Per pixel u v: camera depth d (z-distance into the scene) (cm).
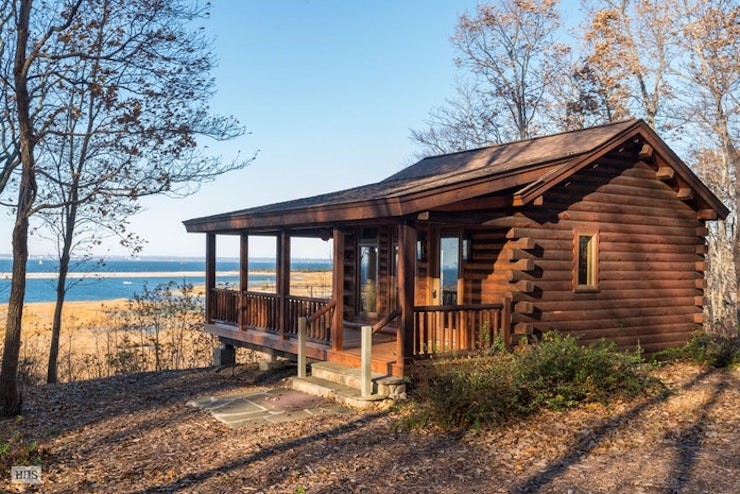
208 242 1578
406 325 955
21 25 1032
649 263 1282
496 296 1127
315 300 1179
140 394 1223
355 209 979
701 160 2539
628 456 699
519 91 3088
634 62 2441
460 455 709
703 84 2106
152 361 1847
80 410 1089
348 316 1547
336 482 638
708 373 1186
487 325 1029
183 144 1153
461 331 1023
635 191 1261
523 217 1096
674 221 1330
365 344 934
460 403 806
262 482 644
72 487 652
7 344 1048
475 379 837
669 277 1319
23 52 1038
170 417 962
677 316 1330
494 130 3219
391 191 1019
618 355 973
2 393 1039
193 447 783
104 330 2269
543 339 1048
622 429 799
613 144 1162
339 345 1117
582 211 1175
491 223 1070
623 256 1239
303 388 1072
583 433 780
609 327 1209
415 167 1706
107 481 667
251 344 1401
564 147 1239
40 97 1198
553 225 1135
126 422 955
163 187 1146
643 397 952
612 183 1224
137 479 671
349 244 1552
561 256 1144
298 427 845
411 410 876
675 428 806
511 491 604
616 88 2595
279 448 755
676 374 1175
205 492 623
